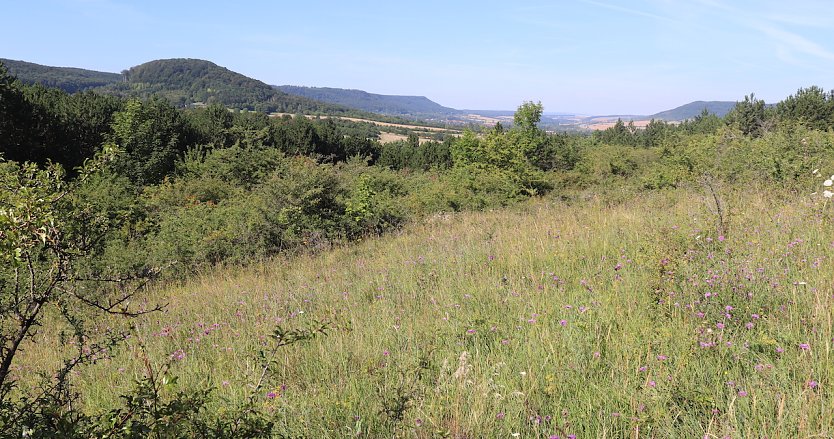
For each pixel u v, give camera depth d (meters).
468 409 2.96
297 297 6.94
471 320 4.44
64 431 2.01
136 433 2.02
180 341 5.68
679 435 2.47
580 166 37.97
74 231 2.46
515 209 16.45
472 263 7.15
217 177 22.48
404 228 14.15
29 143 27.44
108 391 4.06
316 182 13.68
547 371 3.29
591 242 7.02
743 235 5.58
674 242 5.29
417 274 7.09
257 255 11.71
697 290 4.08
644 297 4.31
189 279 10.64
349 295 6.63
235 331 5.57
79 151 30.48
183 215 14.21
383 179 21.56
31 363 5.10
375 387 3.41
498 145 29.14
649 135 84.38
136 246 11.95
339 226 13.51
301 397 3.41
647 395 2.74
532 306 4.68
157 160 29.92
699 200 9.01
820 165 10.73
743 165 13.51
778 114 53.72
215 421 2.74
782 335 3.23
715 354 3.19
